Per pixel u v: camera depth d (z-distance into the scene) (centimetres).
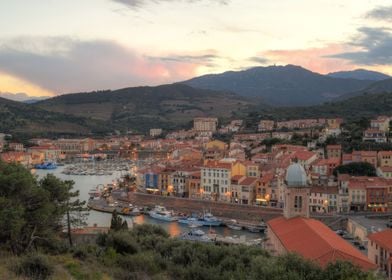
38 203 7912
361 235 16262
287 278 5869
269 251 9575
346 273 6053
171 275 7112
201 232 16412
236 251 8181
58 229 10125
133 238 9331
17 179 7556
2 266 5291
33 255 5703
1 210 6856
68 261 6438
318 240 9100
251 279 6141
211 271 7044
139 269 6969
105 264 6950
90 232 11919
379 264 11588
